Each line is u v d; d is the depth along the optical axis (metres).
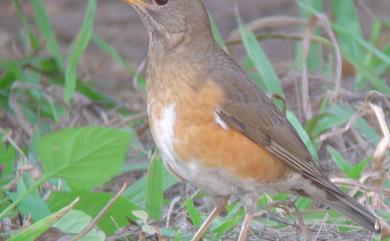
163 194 11.80
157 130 10.29
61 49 18.44
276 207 10.79
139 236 10.34
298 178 10.69
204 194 11.75
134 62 18.06
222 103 10.14
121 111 14.89
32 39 15.74
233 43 14.80
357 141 12.92
